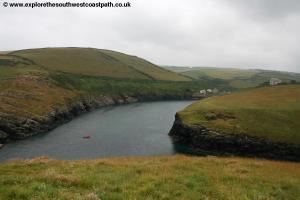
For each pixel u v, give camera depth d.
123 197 13.66
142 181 16.92
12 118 86.38
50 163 23.06
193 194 15.11
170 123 111.56
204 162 24.62
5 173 19.45
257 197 15.66
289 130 79.44
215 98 119.38
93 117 124.19
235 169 22.14
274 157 73.31
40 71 163.25
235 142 77.06
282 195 16.78
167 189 15.66
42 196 12.97
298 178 21.45
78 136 86.25
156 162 23.77
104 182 16.28
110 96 186.12
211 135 78.94
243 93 122.62
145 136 88.94
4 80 129.75
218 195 15.37
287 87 126.38
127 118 121.94
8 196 13.08
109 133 91.31
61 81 163.12
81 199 12.70
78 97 148.12
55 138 83.31
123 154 68.38
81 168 20.80
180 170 20.66
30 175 17.67
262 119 85.25
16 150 68.81
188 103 190.50
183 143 83.19
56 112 111.19
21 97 111.06
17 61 188.25
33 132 88.88
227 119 86.56
